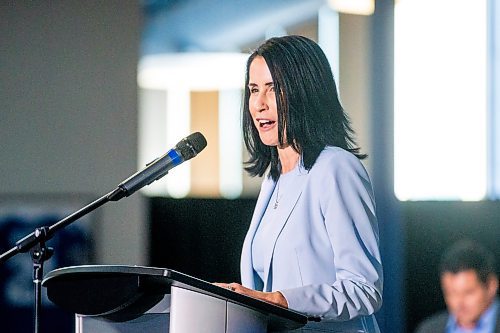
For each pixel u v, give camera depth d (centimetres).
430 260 1148
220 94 1239
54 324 1130
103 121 1238
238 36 1231
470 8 1176
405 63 1195
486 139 1173
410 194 1182
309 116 511
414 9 1191
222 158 1228
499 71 1170
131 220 1189
